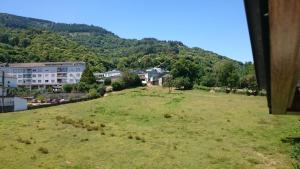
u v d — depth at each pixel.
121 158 35.59
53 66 154.38
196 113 63.25
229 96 89.44
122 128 50.28
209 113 63.22
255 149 40.03
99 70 177.62
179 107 69.44
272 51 3.88
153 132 48.06
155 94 90.75
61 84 152.88
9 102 77.06
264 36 3.59
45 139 42.19
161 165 33.84
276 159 36.59
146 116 60.38
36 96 112.38
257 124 53.88
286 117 58.31
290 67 4.44
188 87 107.69
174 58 194.00
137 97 84.31
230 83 103.69
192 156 36.84
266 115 60.44
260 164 35.06
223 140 44.06
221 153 38.16
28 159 34.28
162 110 66.12
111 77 141.88
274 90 5.80
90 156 35.94
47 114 62.69
